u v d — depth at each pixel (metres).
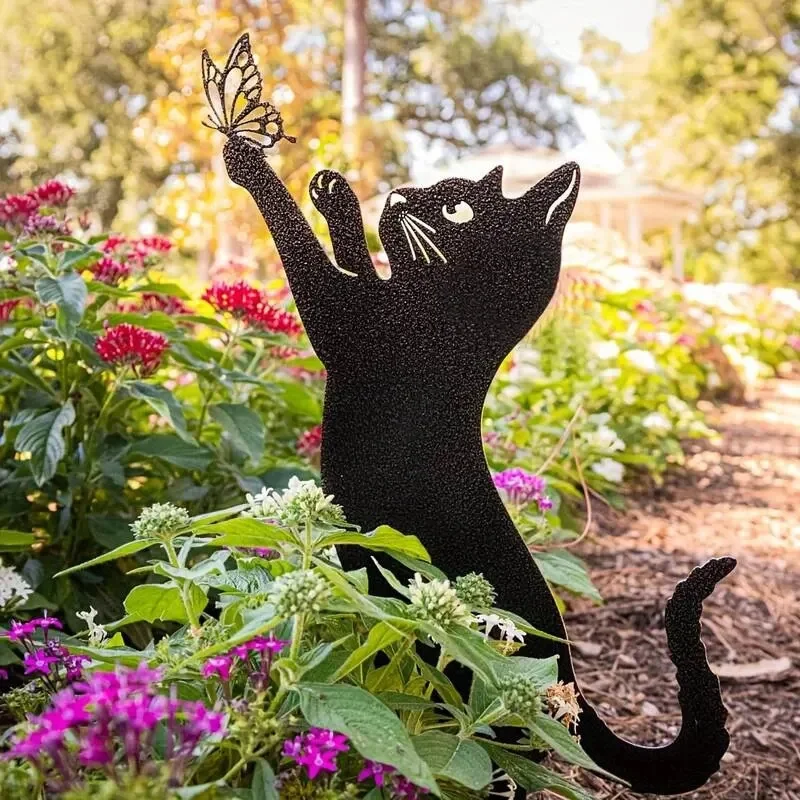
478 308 1.67
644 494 5.30
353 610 1.30
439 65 24.64
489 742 1.47
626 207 14.99
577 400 4.85
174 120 10.31
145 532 1.46
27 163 24.11
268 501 1.44
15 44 23.02
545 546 3.01
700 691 1.72
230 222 9.95
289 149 10.59
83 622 2.34
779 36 23.58
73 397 2.63
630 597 3.66
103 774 1.19
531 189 1.67
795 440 7.23
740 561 4.26
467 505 1.69
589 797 1.46
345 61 13.04
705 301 9.75
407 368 1.68
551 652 1.73
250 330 2.82
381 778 1.22
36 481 2.29
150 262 3.19
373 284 1.68
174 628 2.40
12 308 2.75
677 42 23.97
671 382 7.07
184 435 2.43
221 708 1.30
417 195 1.67
